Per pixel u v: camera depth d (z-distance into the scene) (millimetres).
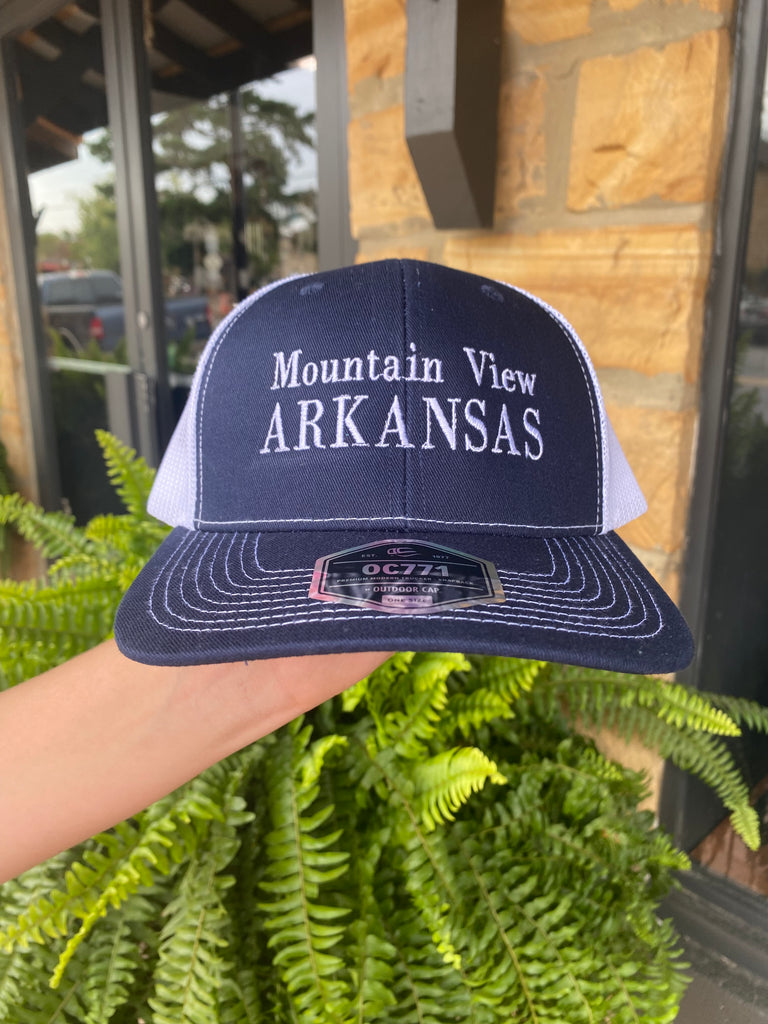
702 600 1038
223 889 743
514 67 1022
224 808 776
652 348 965
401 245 1250
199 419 624
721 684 1127
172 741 509
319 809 840
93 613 949
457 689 1015
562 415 623
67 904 674
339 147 1490
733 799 960
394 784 825
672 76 882
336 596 492
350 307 610
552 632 477
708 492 998
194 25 2484
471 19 936
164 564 556
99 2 2330
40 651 895
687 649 488
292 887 727
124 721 498
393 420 562
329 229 1576
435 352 584
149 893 802
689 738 999
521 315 657
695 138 878
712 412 972
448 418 567
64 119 2611
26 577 2854
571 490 606
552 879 818
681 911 1051
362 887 786
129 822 786
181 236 2848
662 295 942
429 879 750
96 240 2691
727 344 944
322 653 449
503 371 600
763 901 1054
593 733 1162
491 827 871
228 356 629
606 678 1012
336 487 559
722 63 853
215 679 509
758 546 1123
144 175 2430
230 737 530
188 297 2936
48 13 2355
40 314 2836
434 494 555
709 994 944
